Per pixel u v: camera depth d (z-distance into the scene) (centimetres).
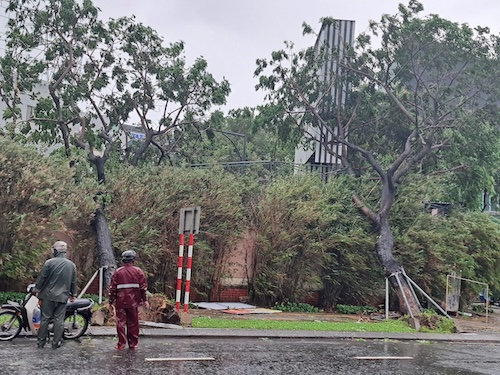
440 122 2359
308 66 2509
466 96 2372
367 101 2550
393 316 2061
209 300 2131
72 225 1884
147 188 2019
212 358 1044
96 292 1916
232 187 2152
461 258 2317
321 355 1162
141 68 2428
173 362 980
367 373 986
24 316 1109
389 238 2175
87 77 2331
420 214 2366
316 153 3095
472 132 2336
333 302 2258
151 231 1927
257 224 2192
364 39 2431
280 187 2198
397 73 2422
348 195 2320
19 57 2303
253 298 2175
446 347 1449
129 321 1091
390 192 2228
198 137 2791
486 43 2275
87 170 2130
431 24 2222
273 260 2127
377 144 2731
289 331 1484
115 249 1962
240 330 1429
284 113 2562
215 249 2119
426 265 2319
